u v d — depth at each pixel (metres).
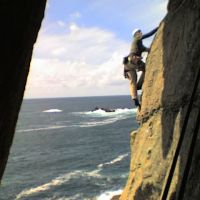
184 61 8.61
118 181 45.47
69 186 44.81
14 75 4.60
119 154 64.62
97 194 40.66
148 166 9.43
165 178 8.36
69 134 95.50
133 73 12.12
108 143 77.69
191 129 7.32
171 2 10.06
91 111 176.25
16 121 5.02
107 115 149.38
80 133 96.19
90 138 86.31
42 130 108.25
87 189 42.81
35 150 74.62
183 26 9.09
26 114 180.88
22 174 53.22
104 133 93.44
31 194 43.00
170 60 9.57
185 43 8.78
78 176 49.69
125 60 12.23
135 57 11.99
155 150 9.34
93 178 47.84
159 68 10.32
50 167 57.25
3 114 4.50
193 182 6.75
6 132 4.69
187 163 4.01
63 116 156.38
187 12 8.99
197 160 6.80
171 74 9.23
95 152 68.06
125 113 154.00
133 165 10.67
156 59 10.65
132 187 10.29
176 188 7.38
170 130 8.67
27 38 4.75
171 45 9.69
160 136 9.26
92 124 116.69
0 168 4.78
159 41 10.66
